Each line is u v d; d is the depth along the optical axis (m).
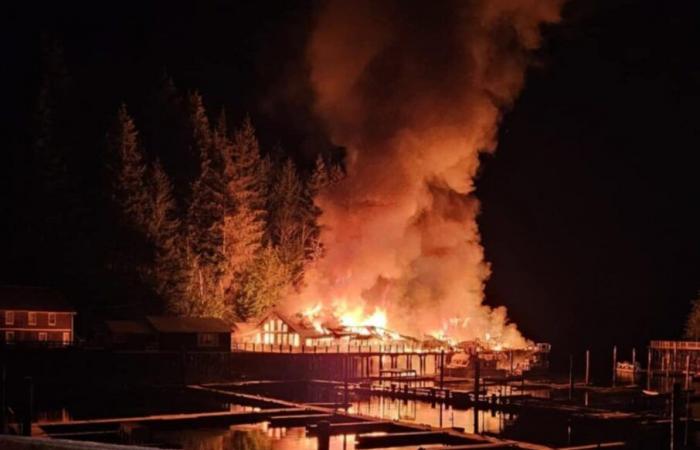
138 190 87.12
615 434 40.53
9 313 71.62
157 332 71.75
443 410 51.69
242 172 99.25
